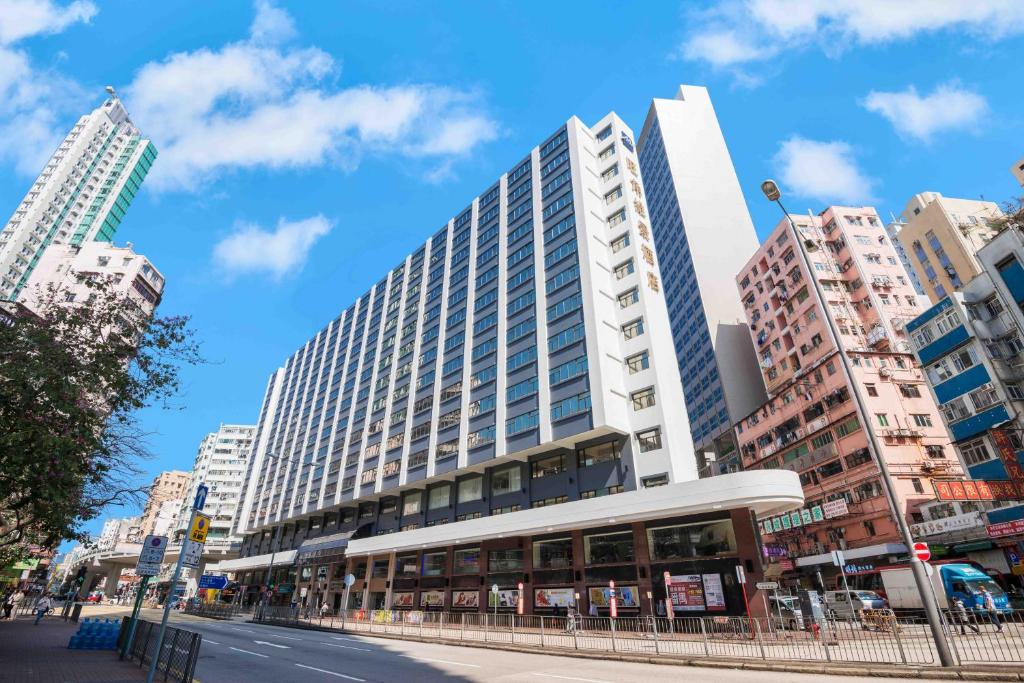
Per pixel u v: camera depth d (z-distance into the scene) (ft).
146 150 382.63
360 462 172.86
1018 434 97.50
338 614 129.29
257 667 48.83
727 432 200.03
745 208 271.69
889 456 124.57
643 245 128.57
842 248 177.58
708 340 222.48
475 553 119.65
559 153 150.10
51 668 43.29
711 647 57.31
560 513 100.01
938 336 112.27
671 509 85.46
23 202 313.12
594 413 106.22
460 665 51.03
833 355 141.69
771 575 149.69
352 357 212.64
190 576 261.03
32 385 40.65
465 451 132.57
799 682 37.63
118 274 163.94
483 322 148.05
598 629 85.05
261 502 234.99
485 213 171.94
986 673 35.04
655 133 307.78
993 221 106.11
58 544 50.24
